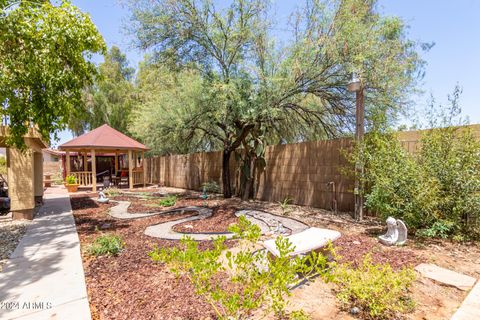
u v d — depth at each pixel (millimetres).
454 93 4199
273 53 6539
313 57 5664
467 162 3885
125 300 2357
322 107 7410
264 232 4648
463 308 2188
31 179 5738
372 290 2146
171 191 11672
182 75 8180
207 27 6738
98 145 11516
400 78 5320
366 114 6195
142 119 10219
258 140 8297
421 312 2158
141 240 4211
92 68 4793
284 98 6496
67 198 9164
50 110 4262
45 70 4039
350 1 5277
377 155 4547
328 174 6332
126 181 14406
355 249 3557
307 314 2131
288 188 7410
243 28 6562
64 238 4273
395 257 3270
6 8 3893
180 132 8969
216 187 10109
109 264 3189
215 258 1903
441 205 4035
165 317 2092
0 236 4441
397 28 5238
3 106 4047
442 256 3322
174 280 2738
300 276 2809
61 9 4191
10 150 5539
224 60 7375
